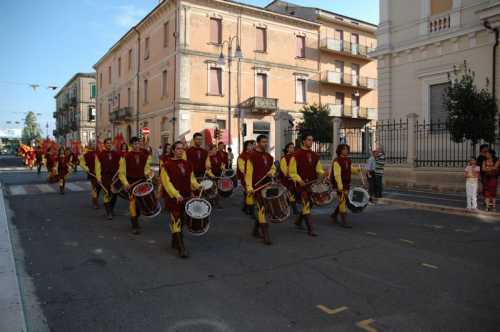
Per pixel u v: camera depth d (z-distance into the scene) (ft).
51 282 17.92
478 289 17.02
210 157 42.16
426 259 21.43
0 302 14.85
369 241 25.44
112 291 16.83
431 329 13.35
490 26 53.47
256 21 116.47
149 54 125.49
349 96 140.46
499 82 53.42
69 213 35.78
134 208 27.53
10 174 84.43
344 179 30.01
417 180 53.98
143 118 131.23
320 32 130.41
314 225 30.71
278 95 120.98
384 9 69.10
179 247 21.84
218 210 37.76
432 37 61.62
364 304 15.44
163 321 14.02
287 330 13.33
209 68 109.50
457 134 46.93
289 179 29.17
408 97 66.18
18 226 29.96
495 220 33.06
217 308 15.10
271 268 19.88
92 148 39.14
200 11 107.65
